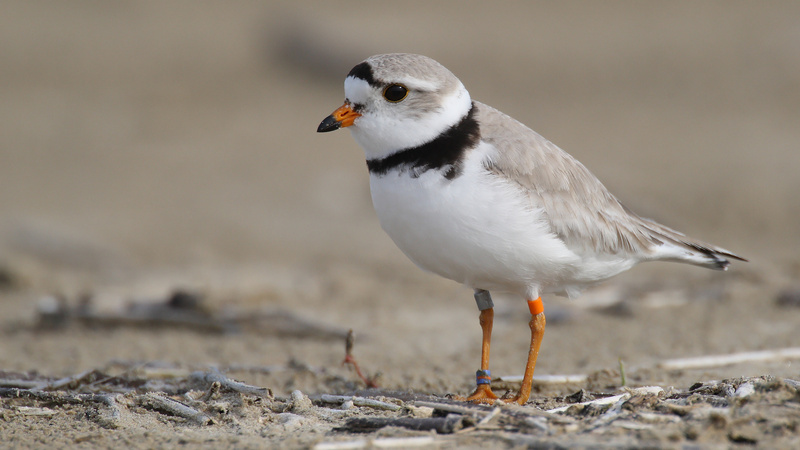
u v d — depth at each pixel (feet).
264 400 23.02
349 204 65.77
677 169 67.10
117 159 77.66
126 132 86.33
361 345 35.14
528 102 93.25
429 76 22.70
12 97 97.25
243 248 55.21
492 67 105.70
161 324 37.83
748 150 72.13
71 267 50.19
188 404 22.52
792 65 97.45
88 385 26.18
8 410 22.43
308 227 60.34
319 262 51.96
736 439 17.35
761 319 34.81
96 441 19.98
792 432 17.48
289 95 100.99
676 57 106.32
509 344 34.37
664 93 94.68
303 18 110.52
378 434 19.01
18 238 51.62
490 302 25.34
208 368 28.53
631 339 33.40
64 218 60.18
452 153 22.47
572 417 19.76
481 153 22.52
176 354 33.24
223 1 145.07
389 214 22.94
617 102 92.32
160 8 140.26
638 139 77.66
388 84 22.52
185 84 104.17
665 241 25.64
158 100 97.60
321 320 39.45
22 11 134.10
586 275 24.44
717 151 72.43
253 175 72.23
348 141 83.15
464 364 31.14
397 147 22.80
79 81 104.37
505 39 116.37
